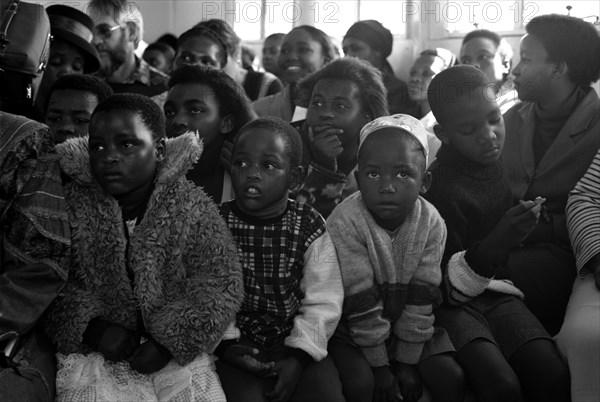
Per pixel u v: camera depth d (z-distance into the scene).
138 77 3.21
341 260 1.77
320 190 2.10
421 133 1.80
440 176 1.99
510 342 1.80
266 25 4.00
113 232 1.58
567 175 2.12
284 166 1.71
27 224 1.49
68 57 2.46
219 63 2.89
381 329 1.73
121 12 3.04
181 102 2.02
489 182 1.99
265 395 1.58
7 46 1.69
